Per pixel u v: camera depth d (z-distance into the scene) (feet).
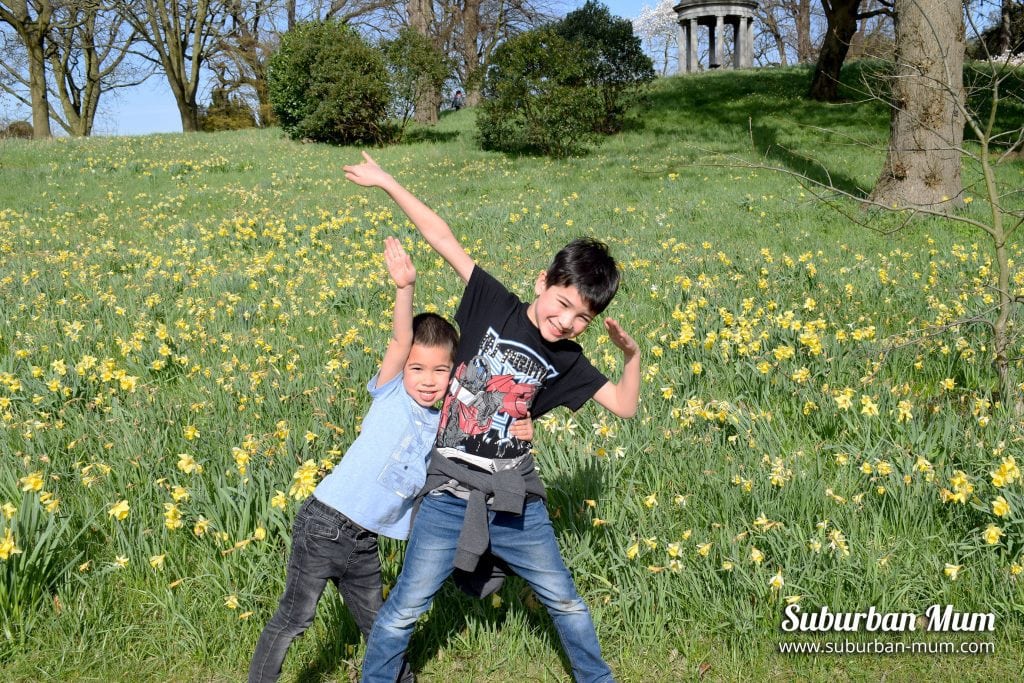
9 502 11.18
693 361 17.87
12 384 15.71
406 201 9.13
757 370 16.42
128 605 10.77
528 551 8.60
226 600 10.43
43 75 101.45
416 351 8.68
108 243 33.12
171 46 108.47
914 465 12.32
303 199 47.06
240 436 14.39
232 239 35.40
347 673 9.86
